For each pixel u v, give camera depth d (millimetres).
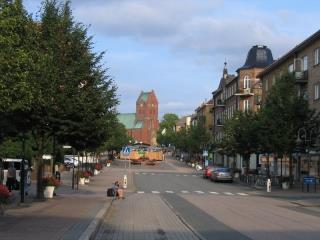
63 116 25359
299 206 30203
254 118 56125
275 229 17438
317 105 51500
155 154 133750
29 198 27516
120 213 23359
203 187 51938
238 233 16109
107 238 14711
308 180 45031
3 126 19234
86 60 25688
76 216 19031
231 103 100812
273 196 39531
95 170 70000
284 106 46938
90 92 26188
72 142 27844
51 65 22328
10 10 13570
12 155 38938
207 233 16109
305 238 15039
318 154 50312
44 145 28016
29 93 14422
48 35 25141
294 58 58281
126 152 55375
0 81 13117
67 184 48062
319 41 51406
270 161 68625
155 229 17125
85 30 26516
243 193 43281
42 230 14375
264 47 92062
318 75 51469
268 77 70062
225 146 70938
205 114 138500
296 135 46812
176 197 36750
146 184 55125
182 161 140375
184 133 143375
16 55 13609
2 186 18594
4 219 17031
